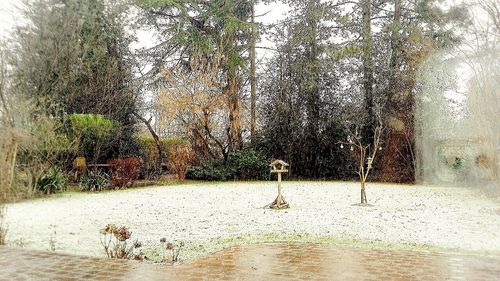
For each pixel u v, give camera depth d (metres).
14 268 5.16
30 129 13.02
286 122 20.41
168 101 19.03
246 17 22.69
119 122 17.89
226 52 21.20
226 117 20.64
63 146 14.26
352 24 20.86
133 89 19.70
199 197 12.92
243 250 6.13
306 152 20.47
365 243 6.57
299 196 13.20
